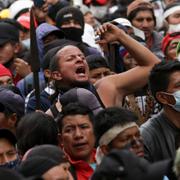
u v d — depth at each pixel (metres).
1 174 7.27
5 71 13.48
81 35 16.16
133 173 7.01
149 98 12.53
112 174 7.08
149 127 10.88
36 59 11.41
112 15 18.98
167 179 9.75
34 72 11.41
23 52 15.71
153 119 11.00
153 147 10.77
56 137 10.27
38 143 10.19
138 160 7.09
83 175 10.05
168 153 10.75
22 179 7.18
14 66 14.84
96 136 10.13
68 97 10.96
